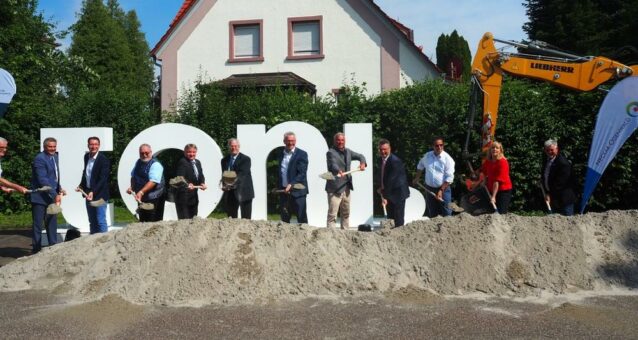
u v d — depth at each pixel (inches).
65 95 661.9
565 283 233.3
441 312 200.7
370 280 232.7
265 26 767.1
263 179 401.1
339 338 172.7
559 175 304.7
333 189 329.4
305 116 488.1
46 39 654.5
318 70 761.0
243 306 211.2
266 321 191.3
